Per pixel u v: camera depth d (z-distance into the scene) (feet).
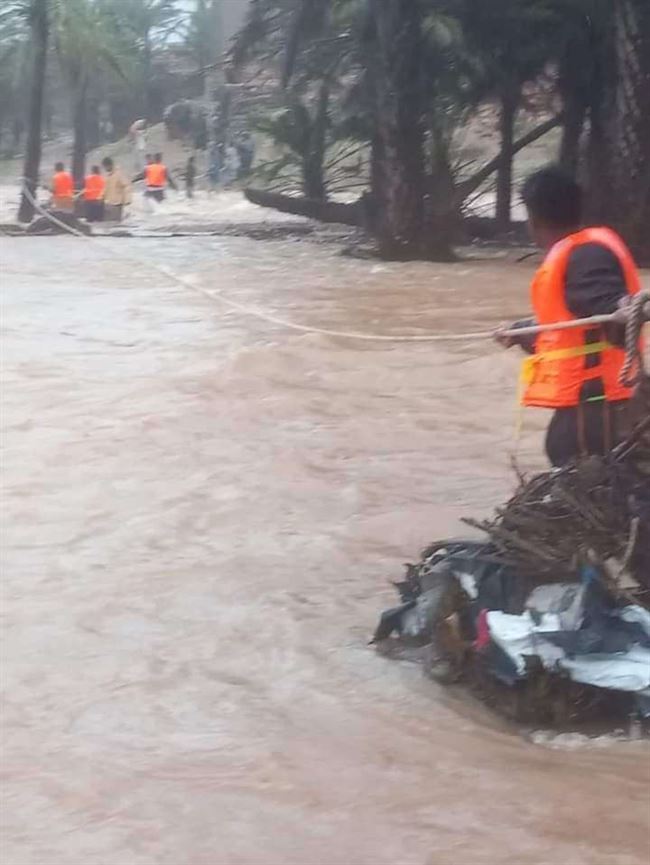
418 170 82.38
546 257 18.33
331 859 13.38
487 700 16.99
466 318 51.85
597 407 17.74
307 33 95.09
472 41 86.99
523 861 13.33
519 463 28.84
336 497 26.21
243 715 16.61
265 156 164.45
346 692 17.35
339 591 20.99
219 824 14.05
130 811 14.30
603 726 16.46
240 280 66.49
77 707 16.79
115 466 28.43
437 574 18.21
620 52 79.00
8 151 206.49
